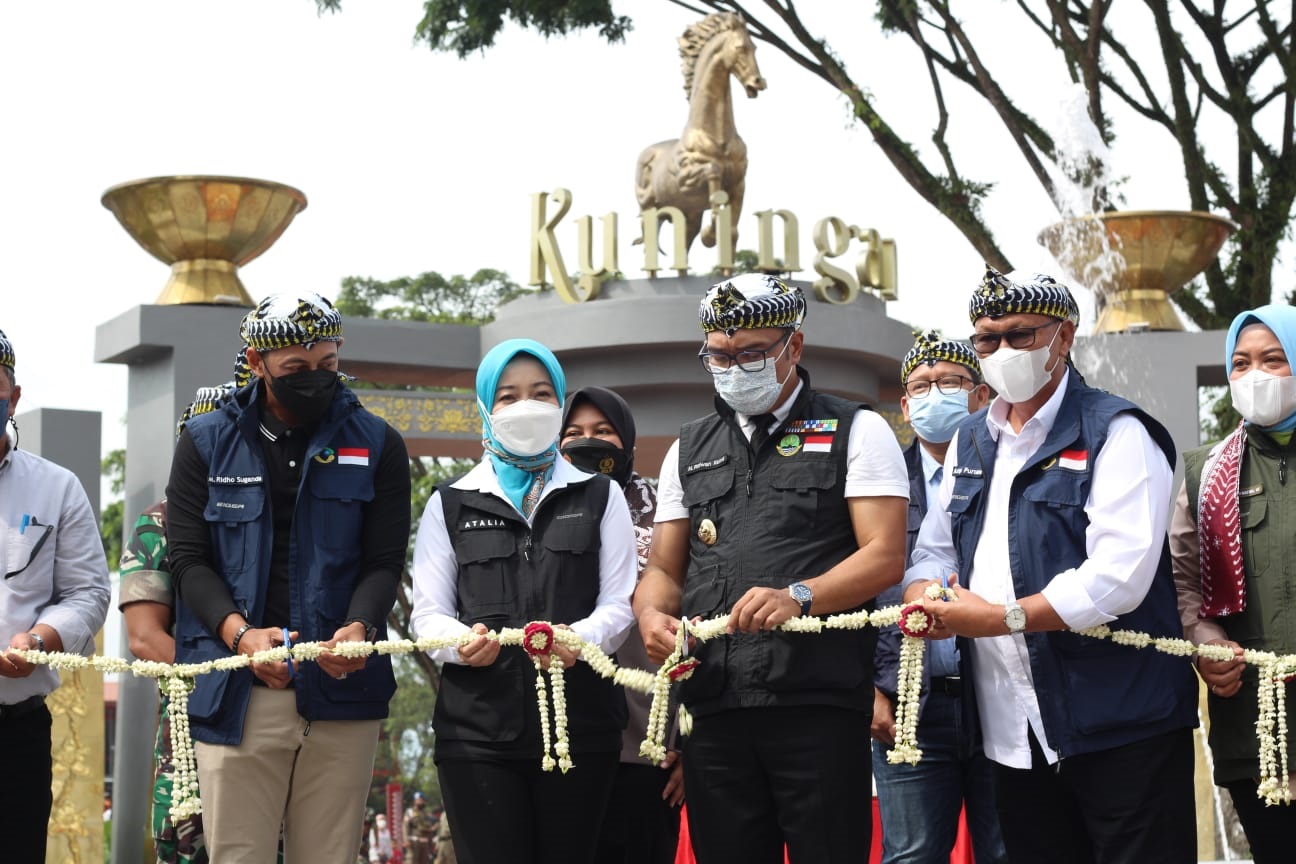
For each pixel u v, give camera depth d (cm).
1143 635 408
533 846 439
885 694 525
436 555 454
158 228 1013
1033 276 419
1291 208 1396
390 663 459
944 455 567
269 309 448
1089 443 412
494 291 2622
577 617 445
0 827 456
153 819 609
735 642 414
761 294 419
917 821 522
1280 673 411
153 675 440
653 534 450
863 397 1301
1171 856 405
